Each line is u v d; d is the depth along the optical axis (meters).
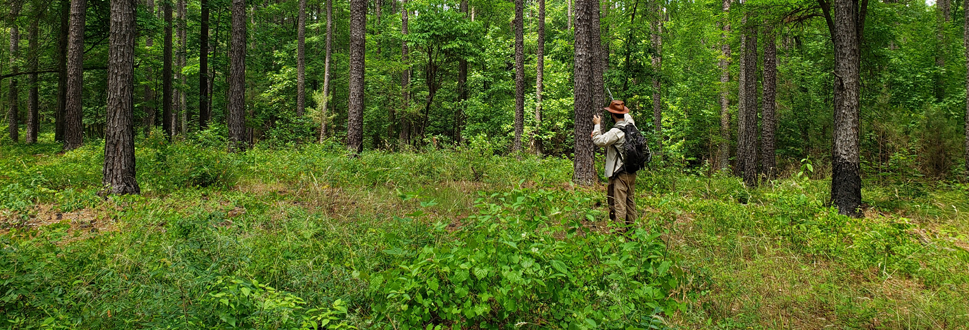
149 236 4.63
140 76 23.00
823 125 16.75
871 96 13.70
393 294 2.74
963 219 7.39
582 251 3.34
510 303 2.66
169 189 7.77
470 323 2.92
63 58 17.45
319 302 3.25
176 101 30.31
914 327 3.45
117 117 7.29
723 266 4.50
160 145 9.39
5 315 2.86
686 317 3.33
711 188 9.70
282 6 29.97
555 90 23.03
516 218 3.42
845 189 7.66
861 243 5.11
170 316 2.76
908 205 8.31
